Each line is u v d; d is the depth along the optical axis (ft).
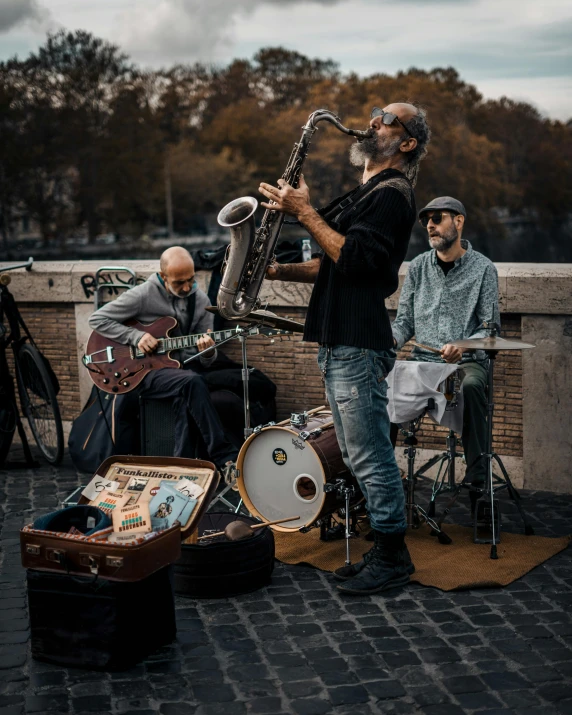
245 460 15.64
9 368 23.91
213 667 11.21
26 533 11.21
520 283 18.34
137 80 327.67
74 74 306.35
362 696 10.44
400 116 12.76
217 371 19.90
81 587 10.99
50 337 23.70
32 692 10.58
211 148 388.16
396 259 12.77
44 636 11.28
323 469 14.48
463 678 10.84
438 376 15.12
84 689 10.65
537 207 399.44
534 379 18.66
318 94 392.27
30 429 23.22
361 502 15.44
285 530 15.20
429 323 17.35
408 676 10.91
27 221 328.29
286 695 10.49
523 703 10.21
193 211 370.12
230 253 13.46
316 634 12.14
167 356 17.66
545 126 417.08
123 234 321.93
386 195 12.38
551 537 15.88
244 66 438.40
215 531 14.48
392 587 13.58
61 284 22.95
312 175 327.67
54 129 298.97
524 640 11.85
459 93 428.56
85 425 20.35
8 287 23.58
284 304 20.97
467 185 345.51
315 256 14.57
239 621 12.60
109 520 11.88
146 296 17.98
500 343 14.48
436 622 12.46
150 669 11.18
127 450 19.19
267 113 420.36
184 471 13.16
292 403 21.52
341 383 13.10
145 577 11.08
